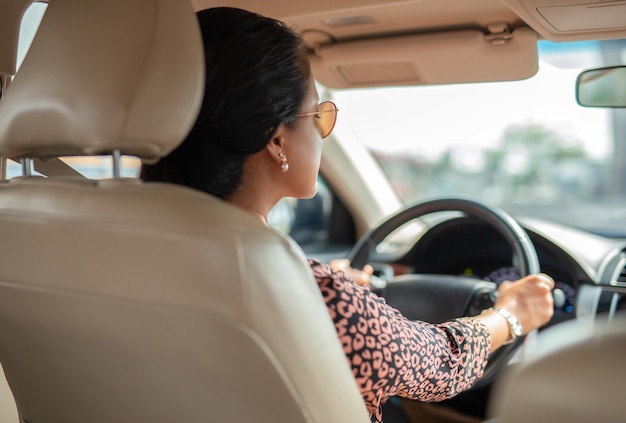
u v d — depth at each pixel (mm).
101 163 2492
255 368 953
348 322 1128
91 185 1036
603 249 2635
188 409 1056
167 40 984
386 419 2488
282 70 1201
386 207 3900
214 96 1165
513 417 692
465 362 1317
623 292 2154
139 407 1117
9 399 1804
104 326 1034
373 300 1179
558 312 2199
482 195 10867
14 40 1700
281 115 1205
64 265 1031
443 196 2328
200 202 952
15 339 1195
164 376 1039
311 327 976
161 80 972
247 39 1173
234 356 952
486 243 2492
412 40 2080
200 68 1010
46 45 1073
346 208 3953
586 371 664
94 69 992
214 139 1188
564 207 10695
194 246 923
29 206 1060
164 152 1017
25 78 1076
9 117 1074
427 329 1271
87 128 977
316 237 4082
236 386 985
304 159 1267
